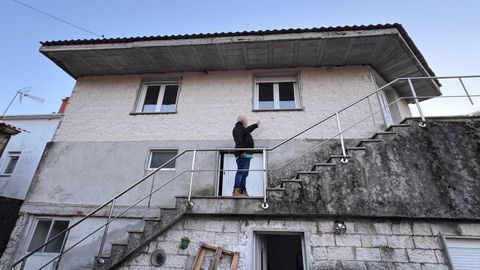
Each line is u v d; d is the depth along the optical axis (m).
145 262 4.32
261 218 4.46
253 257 4.24
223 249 4.28
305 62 7.35
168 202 6.13
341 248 4.11
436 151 4.53
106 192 6.38
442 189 4.21
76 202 6.31
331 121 6.70
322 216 4.29
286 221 4.40
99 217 6.10
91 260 5.70
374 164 4.50
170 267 4.25
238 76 7.68
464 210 4.03
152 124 7.18
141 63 7.59
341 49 6.79
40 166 6.85
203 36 6.74
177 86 8.02
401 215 4.07
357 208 4.18
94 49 6.99
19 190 8.92
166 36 6.77
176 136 6.93
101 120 7.38
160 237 4.48
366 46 6.65
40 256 5.91
